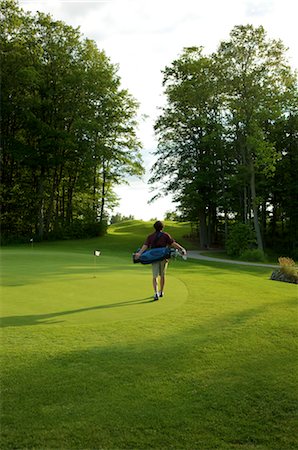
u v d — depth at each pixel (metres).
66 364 4.52
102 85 39.38
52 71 39.00
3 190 38.88
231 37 31.55
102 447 3.04
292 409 3.67
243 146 33.50
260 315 7.19
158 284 10.59
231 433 3.28
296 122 37.31
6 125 38.88
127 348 5.11
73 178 44.28
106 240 40.03
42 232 40.19
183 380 4.20
